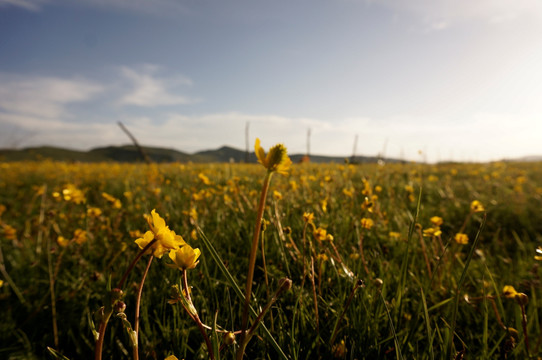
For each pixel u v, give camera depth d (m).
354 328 1.35
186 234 2.27
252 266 0.71
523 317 1.16
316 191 3.44
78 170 9.02
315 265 1.88
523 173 7.43
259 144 0.68
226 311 1.55
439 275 1.91
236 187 3.08
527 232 3.46
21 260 2.43
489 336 1.48
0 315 1.79
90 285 1.97
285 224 2.51
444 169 9.47
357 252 2.13
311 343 1.32
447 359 0.97
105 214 3.65
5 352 1.52
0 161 13.07
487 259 2.45
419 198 1.14
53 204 3.60
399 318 1.32
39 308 1.76
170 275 1.89
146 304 1.60
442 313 1.64
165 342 1.43
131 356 1.42
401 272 1.31
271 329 1.34
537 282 1.77
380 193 4.49
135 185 5.51
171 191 4.50
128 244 2.52
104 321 0.62
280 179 4.17
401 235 2.50
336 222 2.66
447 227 3.65
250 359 1.31
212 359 0.73
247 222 2.64
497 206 4.18
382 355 1.28
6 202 4.88
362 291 1.50
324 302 1.50
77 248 2.29
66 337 1.64
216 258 0.76
